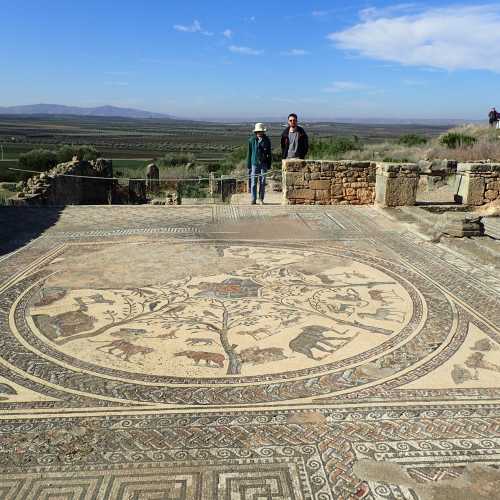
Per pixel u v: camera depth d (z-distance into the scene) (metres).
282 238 7.89
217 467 2.62
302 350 3.98
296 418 3.07
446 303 4.99
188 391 3.38
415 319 4.59
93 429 2.95
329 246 7.36
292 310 4.82
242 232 8.34
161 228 8.67
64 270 6.12
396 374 3.60
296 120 11.38
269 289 5.43
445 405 3.21
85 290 5.38
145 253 6.94
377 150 26.11
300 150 11.49
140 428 2.96
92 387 3.42
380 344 4.09
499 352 3.94
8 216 9.80
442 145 24.33
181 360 3.81
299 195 11.34
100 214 10.06
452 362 3.78
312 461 2.67
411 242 7.60
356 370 3.66
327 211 10.34
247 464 2.64
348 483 2.50
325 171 11.27
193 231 8.41
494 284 5.55
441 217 7.80
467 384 3.46
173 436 2.89
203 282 5.67
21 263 6.43
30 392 3.35
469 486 2.48
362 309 4.84
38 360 3.80
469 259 6.61
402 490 2.45
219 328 4.39
